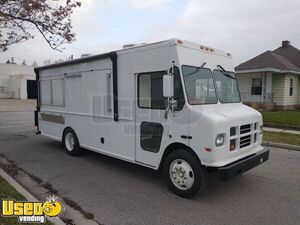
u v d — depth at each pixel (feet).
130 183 17.84
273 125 41.50
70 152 25.05
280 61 67.97
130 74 18.22
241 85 69.36
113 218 13.08
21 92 137.59
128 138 18.90
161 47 16.11
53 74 26.94
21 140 32.78
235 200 15.24
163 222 12.73
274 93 67.21
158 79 16.43
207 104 16.31
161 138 16.58
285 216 13.39
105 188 16.94
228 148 14.80
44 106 29.01
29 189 16.79
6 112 72.28
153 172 20.17
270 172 20.30
